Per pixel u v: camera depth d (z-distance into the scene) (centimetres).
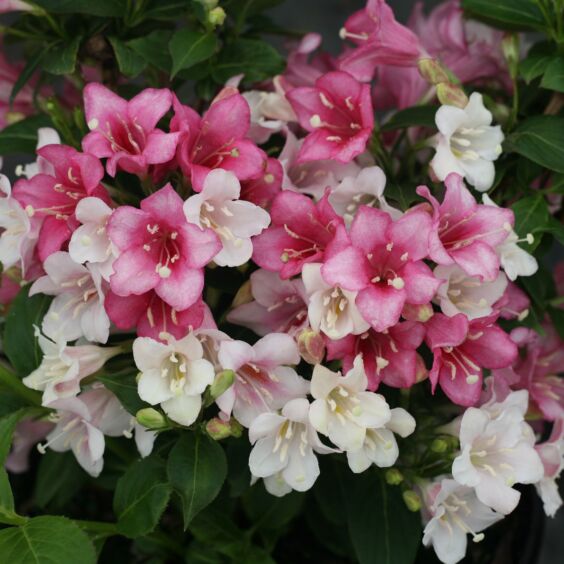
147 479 50
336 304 48
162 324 48
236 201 48
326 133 51
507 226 48
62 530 48
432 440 51
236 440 54
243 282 52
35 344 51
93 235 47
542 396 54
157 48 54
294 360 48
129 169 49
